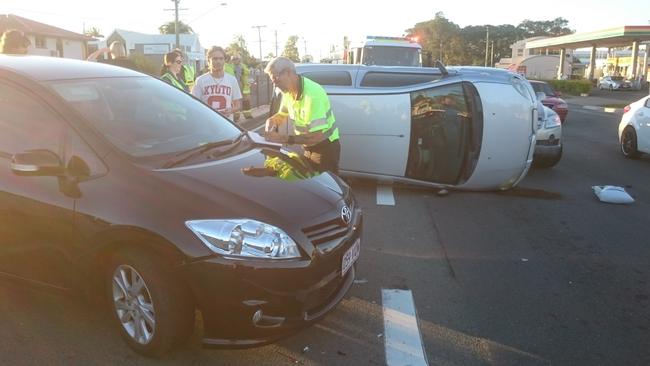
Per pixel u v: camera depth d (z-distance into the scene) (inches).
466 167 276.1
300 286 119.6
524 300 163.5
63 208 126.1
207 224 116.3
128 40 2603.3
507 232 227.9
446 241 215.0
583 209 266.8
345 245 133.0
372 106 276.8
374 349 133.7
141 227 116.9
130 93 156.7
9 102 142.3
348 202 146.3
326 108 196.7
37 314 144.9
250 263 114.6
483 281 176.6
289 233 120.9
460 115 270.7
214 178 130.4
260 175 139.2
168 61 282.8
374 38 719.7
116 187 123.8
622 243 216.2
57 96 138.6
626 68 2901.1
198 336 135.1
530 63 2802.7
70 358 125.9
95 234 122.0
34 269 135.6
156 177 125.6
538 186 317.1
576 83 1609.3
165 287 117.3
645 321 152.3
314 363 126.7
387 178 285.0
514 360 131.3
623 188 313.0
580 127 681.0
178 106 166.4
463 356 132.3
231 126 175.6
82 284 129.0
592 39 1781.5
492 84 268.8
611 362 131.5
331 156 204.2
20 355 126.7
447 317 151.4
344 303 157.6
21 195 131.8
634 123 416.5
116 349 129.4
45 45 1827.0
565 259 197.8
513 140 270.7
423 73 280.2
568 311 157.1
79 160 129.4
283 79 189.6
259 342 118.3
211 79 271.3
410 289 168.9
